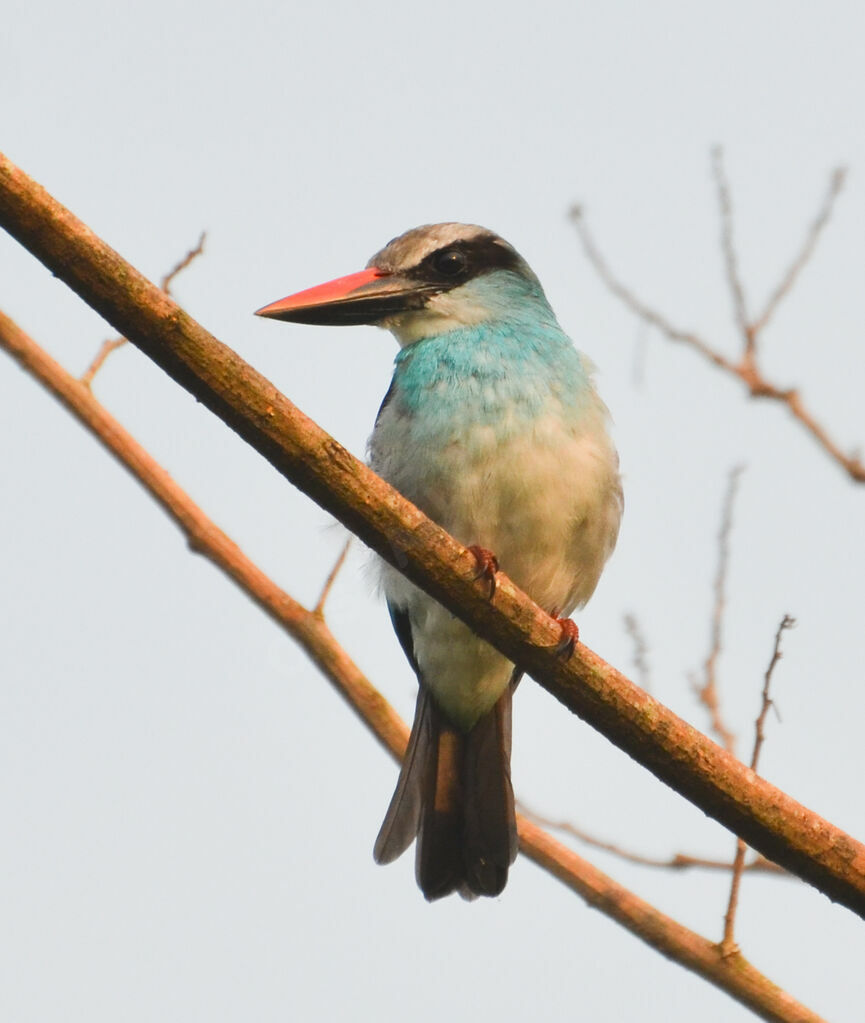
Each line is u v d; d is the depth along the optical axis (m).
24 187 6.29
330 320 9.61
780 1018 8.11
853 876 6.99
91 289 6.42
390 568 9.45
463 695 9.61
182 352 6.52
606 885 8.68
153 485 9.86
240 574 9.82
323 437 6.80
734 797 7.02
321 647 9.69
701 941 8.35
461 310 9.47
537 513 8.84
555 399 8.94
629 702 7.09
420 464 8.90
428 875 9.38
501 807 9.36
